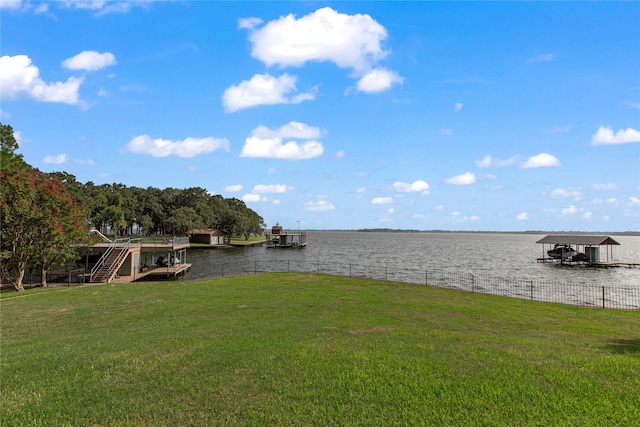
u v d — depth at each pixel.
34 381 6.93
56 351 9.17
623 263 55.88
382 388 6.33
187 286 24.11
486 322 14.70
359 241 178.75
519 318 15.77
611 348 9.89
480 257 74.38
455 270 48.44
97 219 82.25
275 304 17.72
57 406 5.84
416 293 22.38
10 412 5.64
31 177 26.14
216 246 94.50
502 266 55.00
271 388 6.41
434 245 139.25
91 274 30.92
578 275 44.72
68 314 15.62
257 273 31.78
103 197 85.56
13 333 12.48
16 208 24.17
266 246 105.19
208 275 41.06
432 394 6.10
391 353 8.38
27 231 25.81
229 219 107.69
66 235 28.16
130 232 111.62
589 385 6.44
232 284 24.94
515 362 7.82
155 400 6.01
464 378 6.77
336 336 10.45
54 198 26.75
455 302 19.62
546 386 6.43
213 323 12.98
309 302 18.39
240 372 7.20
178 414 5.53
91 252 36.41
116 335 11.25
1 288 27.16
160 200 112.31
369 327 12.41
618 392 6.16
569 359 8.09
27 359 8.40
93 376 7.14
